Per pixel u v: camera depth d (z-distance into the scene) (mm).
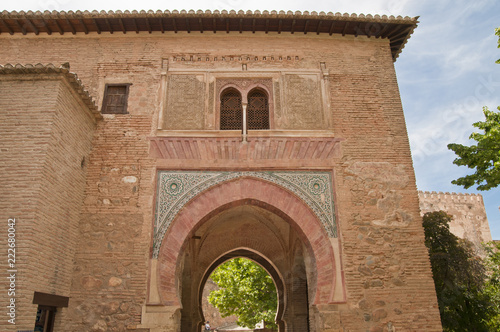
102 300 8070
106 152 9273
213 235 14008
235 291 22156
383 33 10789
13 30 10266
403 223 8984
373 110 10016
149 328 7906
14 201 6867
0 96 7633
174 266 8438
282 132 9555
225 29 10586
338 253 8641
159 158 9273
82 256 8383
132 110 9719
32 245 6672
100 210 8758
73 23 10141
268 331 24281
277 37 10656
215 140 9445
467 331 12578
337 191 9141
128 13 9883
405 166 9508
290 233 13102
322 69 10344
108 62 10195
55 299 7445
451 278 12578
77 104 8586
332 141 9586
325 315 8141
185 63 10266
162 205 8883
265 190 9141
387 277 8516
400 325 8188
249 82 10203
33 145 7285
